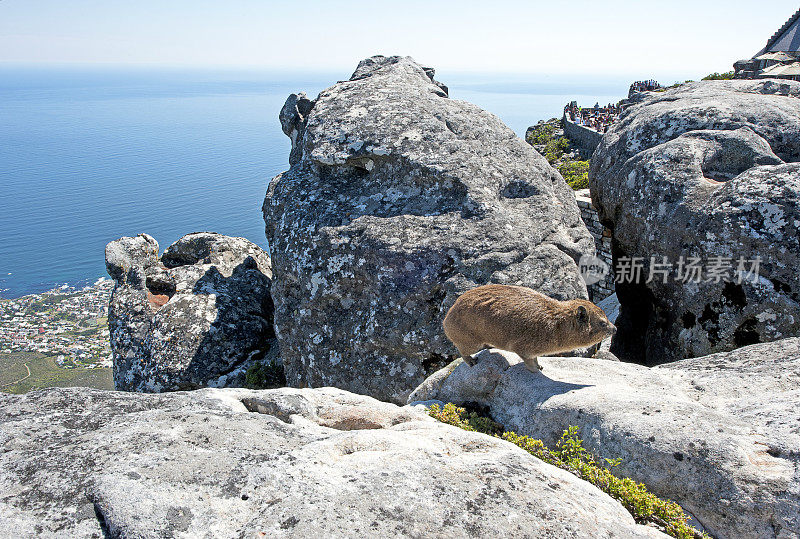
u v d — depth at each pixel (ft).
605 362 22.76
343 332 34.53
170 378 39.96
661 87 130.21
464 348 22.84
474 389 22.02
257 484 11.44
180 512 10.46
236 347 42.27
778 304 29.22
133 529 9.93
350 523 10.29
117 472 11.39
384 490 11.35
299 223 37.17
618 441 16.03
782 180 30.27
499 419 20.62
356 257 33.94
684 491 14.39
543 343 20.12
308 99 50.65
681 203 34.32
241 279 48.26
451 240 32.76
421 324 32.12
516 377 21.38
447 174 35.35
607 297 50.96
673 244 34.37
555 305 20.34
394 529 10.29
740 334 30.66
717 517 13.70
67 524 10.32
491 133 40.04
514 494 11.76
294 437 14.40
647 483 15.03
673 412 16.22
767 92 46.91
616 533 11.38
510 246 32.53
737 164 36.04
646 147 41.04
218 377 40.78
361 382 33.86
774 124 37.35
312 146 40.70
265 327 45.52
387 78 46.42
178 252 52.90
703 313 32.30
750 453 14.26
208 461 12.09
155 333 41.70
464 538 10.30
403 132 38.32
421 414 18.85
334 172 39.83
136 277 46.73
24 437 13.33
